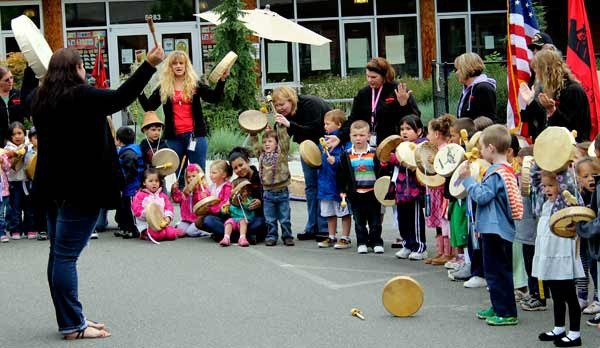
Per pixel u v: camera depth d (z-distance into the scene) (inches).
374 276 362.9
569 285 263.6
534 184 285.0
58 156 269.0
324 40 714.2
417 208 393.4
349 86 975.0
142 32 1039.6
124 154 457.4
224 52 834.8
